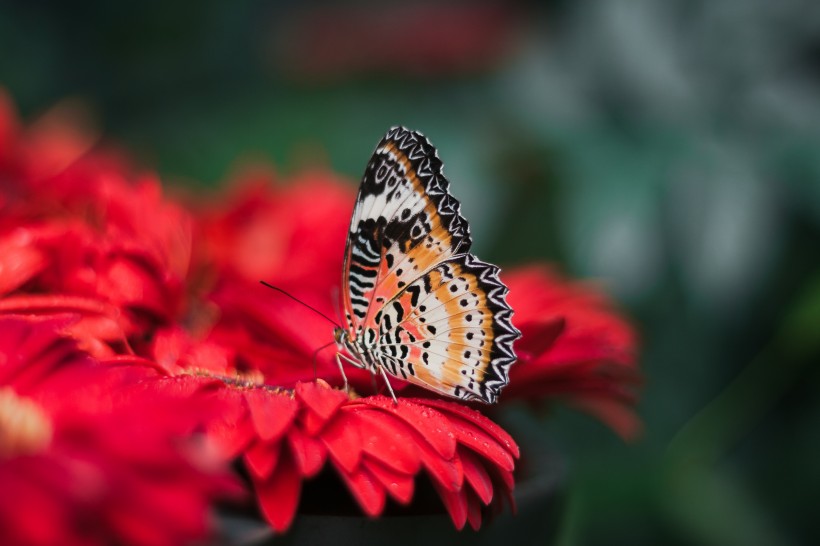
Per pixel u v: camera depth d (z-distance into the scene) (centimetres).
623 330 45
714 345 61
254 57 88
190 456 34
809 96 64
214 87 86
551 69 72
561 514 41
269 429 36
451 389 39
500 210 64
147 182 43
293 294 44
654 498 61
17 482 32
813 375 61
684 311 60
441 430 37
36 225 42
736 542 60
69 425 34
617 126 66
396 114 74
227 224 48
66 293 41
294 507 36
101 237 42
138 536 33
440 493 37
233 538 35
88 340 39
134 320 41
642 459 62
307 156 71
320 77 79
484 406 40
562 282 60
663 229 59
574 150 61
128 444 33
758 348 62
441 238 39
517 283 46
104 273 41
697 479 61
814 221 59
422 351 39
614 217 58
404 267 39
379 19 83
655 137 63
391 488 36
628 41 69
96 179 45
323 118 74
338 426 37
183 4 85
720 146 62
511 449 37
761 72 66
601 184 59
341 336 40
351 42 78
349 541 37
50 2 83
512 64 75
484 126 68
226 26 87
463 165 65
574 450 63
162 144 75
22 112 81
